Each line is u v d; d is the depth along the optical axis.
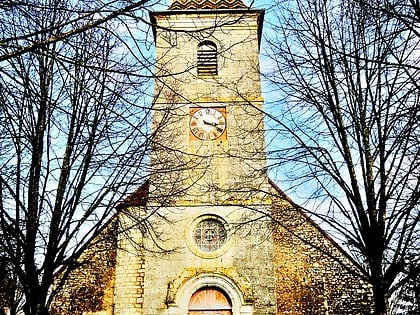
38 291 9.18
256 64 17.92
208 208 17.02
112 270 16.72
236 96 18.70
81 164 10.11
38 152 10.03
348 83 10.52
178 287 15.92
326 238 17.14
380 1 8.30
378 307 9.16
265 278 16.00
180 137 17.80
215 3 20.59
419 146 9.15
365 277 9.80
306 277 16.78
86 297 16.42
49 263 9.40
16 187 9.59
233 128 18.14
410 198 9.18
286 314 16.36
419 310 11.39
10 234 9.34
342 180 10.12
